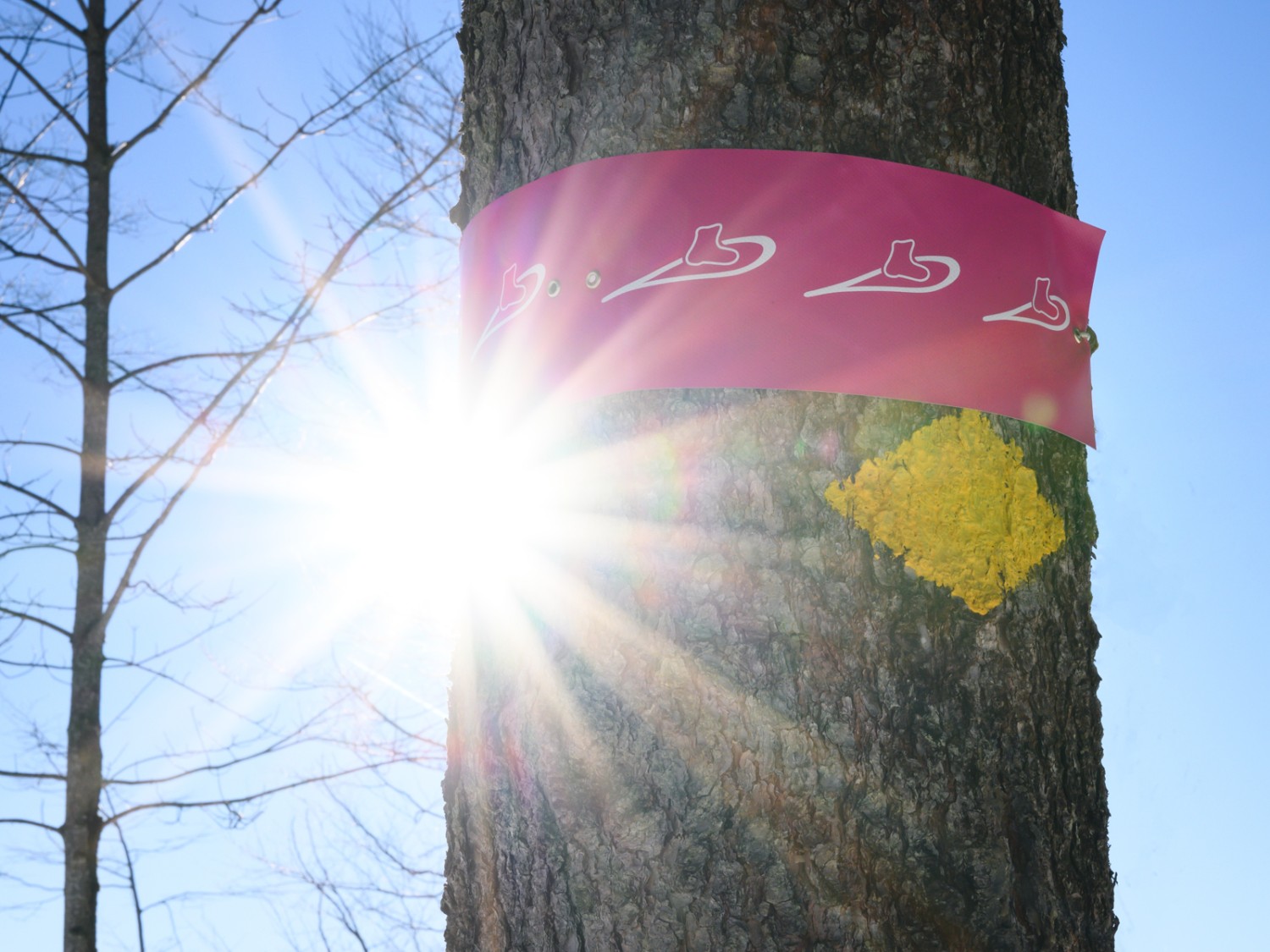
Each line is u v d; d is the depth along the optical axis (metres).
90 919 5.12
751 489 1.27
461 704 1.51
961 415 1.29
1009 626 1.29
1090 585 1.44
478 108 1.61
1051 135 1.51
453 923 1.46
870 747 1.21
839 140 1.33
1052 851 1.27
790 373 1.25
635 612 1.28
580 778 1.28
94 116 5.82
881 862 1.20
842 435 1.27
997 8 1.48
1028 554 1.33
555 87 1.46
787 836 1.19
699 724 1.23
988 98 1.42
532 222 1.44
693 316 1.29
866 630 1.24
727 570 1.25
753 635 1.24
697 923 1.20
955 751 1.23
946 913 1.20
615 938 1.23
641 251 1.32
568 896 1.27
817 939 1.17
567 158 1.43
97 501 5.49
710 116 1.34
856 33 1.37
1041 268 1.38
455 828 1.48
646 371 1.29
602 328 1.33
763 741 1.21
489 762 1.40
